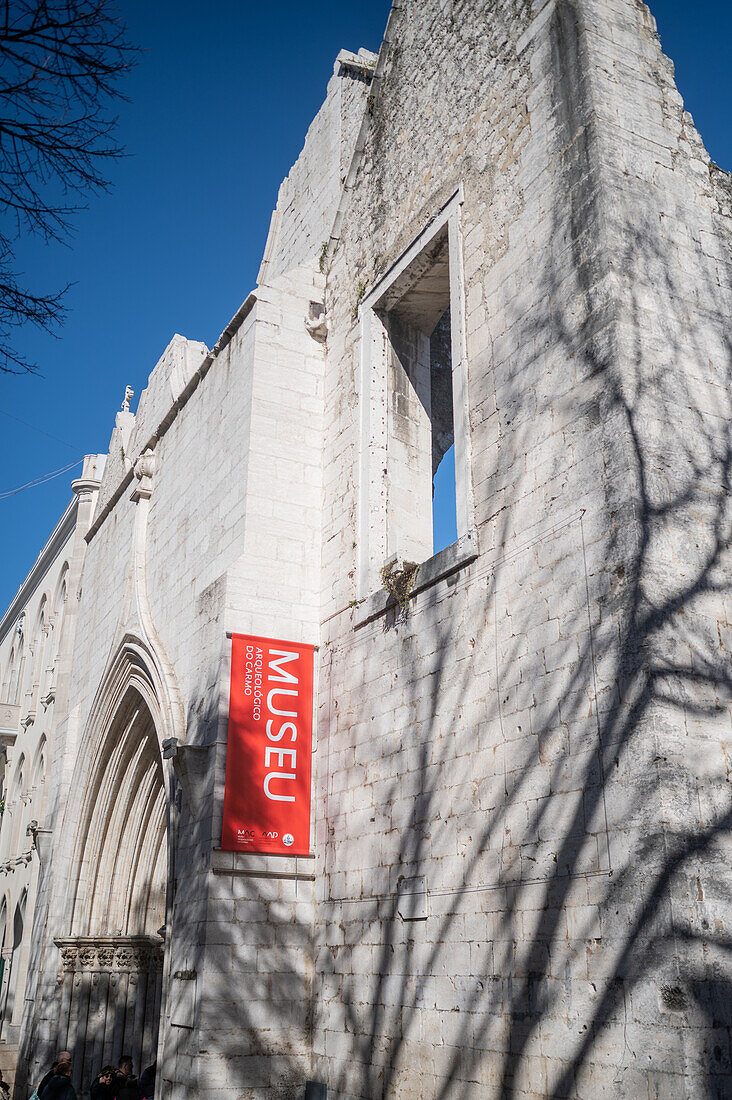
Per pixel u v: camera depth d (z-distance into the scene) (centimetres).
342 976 1134
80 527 2769
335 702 1290
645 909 722
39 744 2914
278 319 1533
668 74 1077
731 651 820
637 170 985
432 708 1069
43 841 2148
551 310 995
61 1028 1756
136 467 1959
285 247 1897
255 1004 1151
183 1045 1148
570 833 820
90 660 2178
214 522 1517
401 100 1458
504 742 933
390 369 1402
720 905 718
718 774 764
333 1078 1103
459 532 1072
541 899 838
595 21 1045
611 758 791
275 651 1330
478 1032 885
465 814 970
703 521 859
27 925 2620
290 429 1477
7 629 3919
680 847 723
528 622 934
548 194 1041
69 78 559
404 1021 1002
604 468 872
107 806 1906
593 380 910
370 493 1318
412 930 1021
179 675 1496
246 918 1184
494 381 1068
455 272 1185
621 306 906
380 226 1442
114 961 1783
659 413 881
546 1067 792
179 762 1302
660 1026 686
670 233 977
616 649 813
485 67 1227
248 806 1234
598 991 753
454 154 1262
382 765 1145
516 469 1000
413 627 1138
